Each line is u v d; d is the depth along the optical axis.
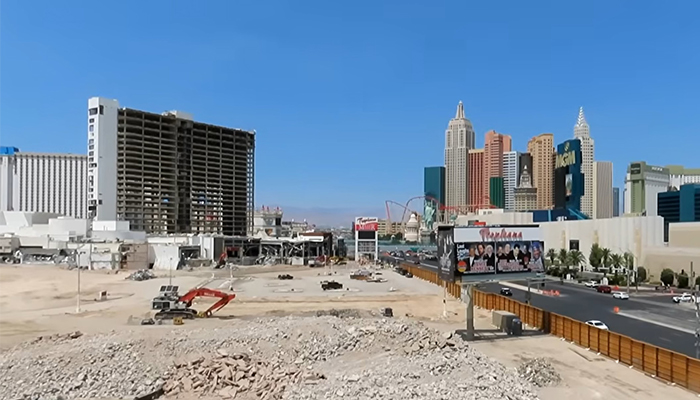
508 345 59.38
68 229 192.12
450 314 84.94
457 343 47.31
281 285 133.12
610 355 53.16
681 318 84.75
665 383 44.12
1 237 182.50
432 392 34.34
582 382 43.75
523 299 110.19
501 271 64.31
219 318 79.00
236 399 36.62
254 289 123.06
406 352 44.91
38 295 106.94
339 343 46.03
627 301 107.56
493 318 72.44
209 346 45.75
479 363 42.66
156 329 64.62
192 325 70.88
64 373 40.09
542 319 68.81
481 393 34.91
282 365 41.56
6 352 50.78
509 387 37.28
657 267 143.12
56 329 69.00
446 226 66.38
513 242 65.31
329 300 102.88
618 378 45.31
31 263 172.25
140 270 157.50
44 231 193.12
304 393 35.16
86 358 42.41
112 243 170.88
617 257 147.00
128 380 39.22
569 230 181.62
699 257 130.38
